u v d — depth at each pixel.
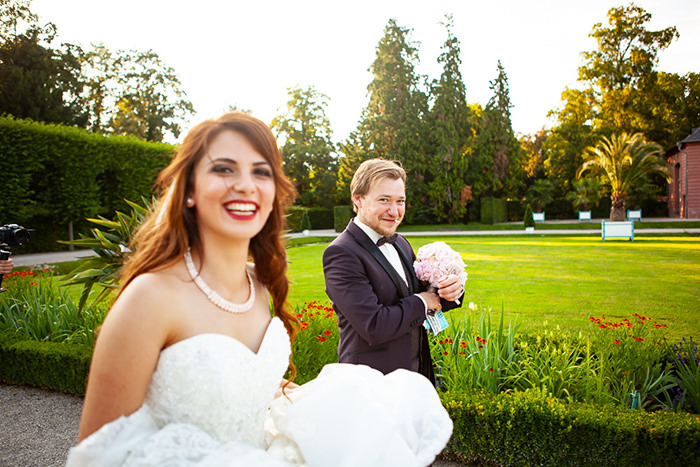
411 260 2.36
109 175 18.92
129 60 32.69
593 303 6.62
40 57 25.28
